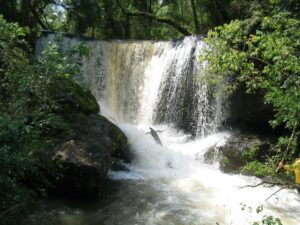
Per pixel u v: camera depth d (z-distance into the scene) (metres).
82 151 9.81
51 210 8.82
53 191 9.56
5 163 5.93
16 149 6.09
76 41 17.30
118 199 9.66
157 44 17.02
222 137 14.13
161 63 16.67
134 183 10.76
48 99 7.56
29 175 8.01
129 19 27.95
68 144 9.93
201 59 8.35
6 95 7.35
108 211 9.02
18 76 7.23
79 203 9.32
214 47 8.28
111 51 17.61
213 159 12.57
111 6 25.39
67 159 9.35
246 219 8.82
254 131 14.59
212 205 9.54
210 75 10.77
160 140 13.91
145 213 9.00
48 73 7.54
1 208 6.58
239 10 17.64
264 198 9.99
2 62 7.95
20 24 17.47
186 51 15.80
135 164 12.13
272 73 7.73
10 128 5.84
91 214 8.84
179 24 27.00
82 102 12.46
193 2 23.36
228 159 12.37
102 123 11.68
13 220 6.77
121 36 27.73
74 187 9.40
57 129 10.33
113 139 11.47
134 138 13.41
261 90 13.64
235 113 14.66
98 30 27.03
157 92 16.59
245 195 10.17
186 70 15.73
